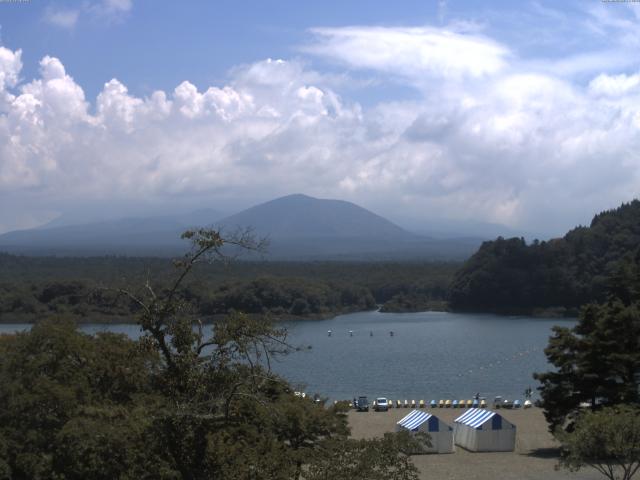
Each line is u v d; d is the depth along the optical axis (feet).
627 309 195.62
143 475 81.05
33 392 95.40
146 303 81.56
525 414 269.64
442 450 201.77
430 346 499.10
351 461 78.43
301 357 456.86
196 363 81.15
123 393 99.35
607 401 190.80
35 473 89.10
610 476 132.98
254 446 81.41
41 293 428.56
